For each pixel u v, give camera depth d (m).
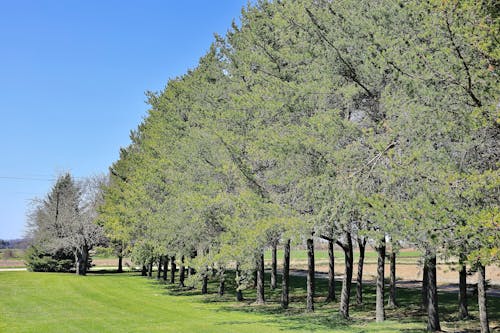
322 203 12.73
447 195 8.92
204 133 21.22
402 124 10.60
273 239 16.69
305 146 13.48
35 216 49.72
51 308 22.23
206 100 24.53
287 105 15.00
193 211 20.88
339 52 13.73
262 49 18.36
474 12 8.52
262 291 24.50
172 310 21.73
